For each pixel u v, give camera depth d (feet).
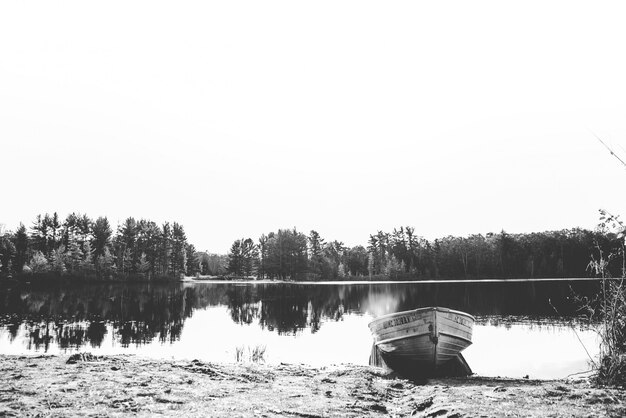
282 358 57.57
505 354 59.26
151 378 32.91
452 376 48.44
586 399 28.02
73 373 34.01
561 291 176.96
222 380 34.30
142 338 72.95
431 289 225.76
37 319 97.04
